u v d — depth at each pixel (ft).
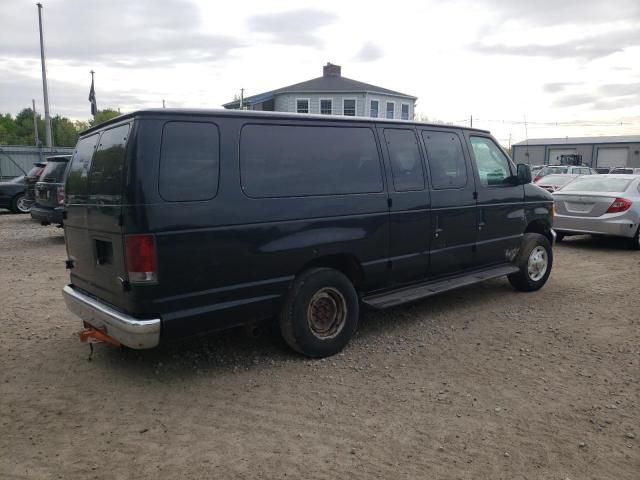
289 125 15.24
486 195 21.01
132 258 12.62
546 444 11.43
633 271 28.55
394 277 18.06
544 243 23.94
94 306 14.34
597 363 15.81
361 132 16.99
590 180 37.58
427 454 11.03
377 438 11.65
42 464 10.71
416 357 16.30
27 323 19.40
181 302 13.24
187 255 13.16
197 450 11.21
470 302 22.29
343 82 125.29
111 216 13.20
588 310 21.16
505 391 13.96
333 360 16.02
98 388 14.17
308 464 10.68
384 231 17.33
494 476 10.29
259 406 13.16
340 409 12.99
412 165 18.38
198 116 13.48
